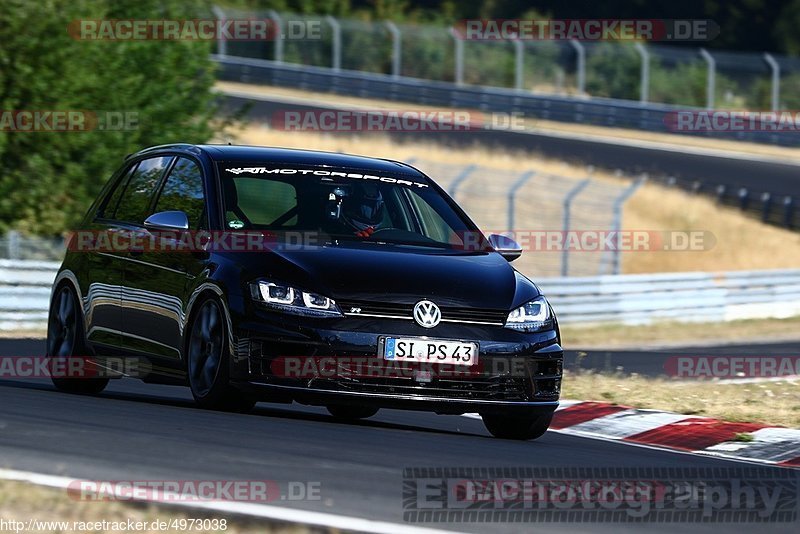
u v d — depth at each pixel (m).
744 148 150.62
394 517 16.80
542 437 28.72
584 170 123.44
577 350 60.72
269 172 28.16
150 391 33.00
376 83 155.50
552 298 73.44
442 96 154.75
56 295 31.81
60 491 16.88
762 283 87.50
